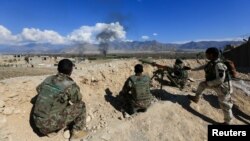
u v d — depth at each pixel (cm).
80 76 687
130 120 609
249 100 862
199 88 721
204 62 1272
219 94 659
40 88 497
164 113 661
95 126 579
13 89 527
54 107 474
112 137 544
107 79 761
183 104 731
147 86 654
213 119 707
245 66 1552
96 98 692
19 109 521
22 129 498
